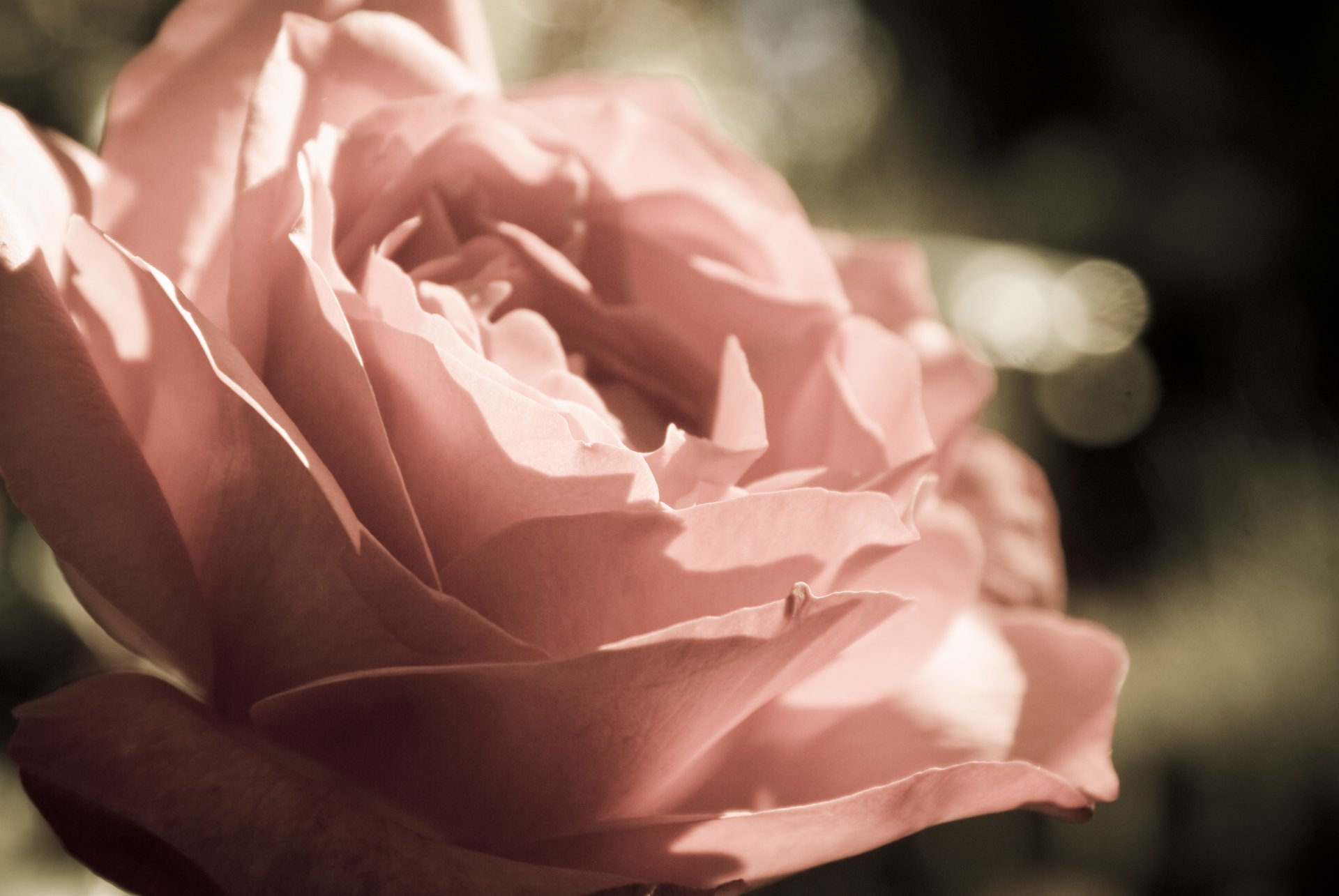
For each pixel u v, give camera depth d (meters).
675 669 0.20
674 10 0.60
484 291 0.23
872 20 0.77
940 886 0.58
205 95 0.23
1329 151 0.69
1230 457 0.64
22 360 0.21
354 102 0.23
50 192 0.22
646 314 0.24
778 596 0.22
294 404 0.21
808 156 0.63
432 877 0.20
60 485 0.21
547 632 0.21
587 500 0.21
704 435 0.24
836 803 0.21
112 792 0.20
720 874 0.22
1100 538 0.65
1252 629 0.59
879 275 0.27
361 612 0.21
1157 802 0.60
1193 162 0.69
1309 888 0.58
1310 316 0.68
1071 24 0.72
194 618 0.21
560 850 0.22
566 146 0.24
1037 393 0.64
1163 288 0.68
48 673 0.30
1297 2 0.70
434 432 0.21
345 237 0.23
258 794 0.20
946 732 0.24
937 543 0.24
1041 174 0.70
